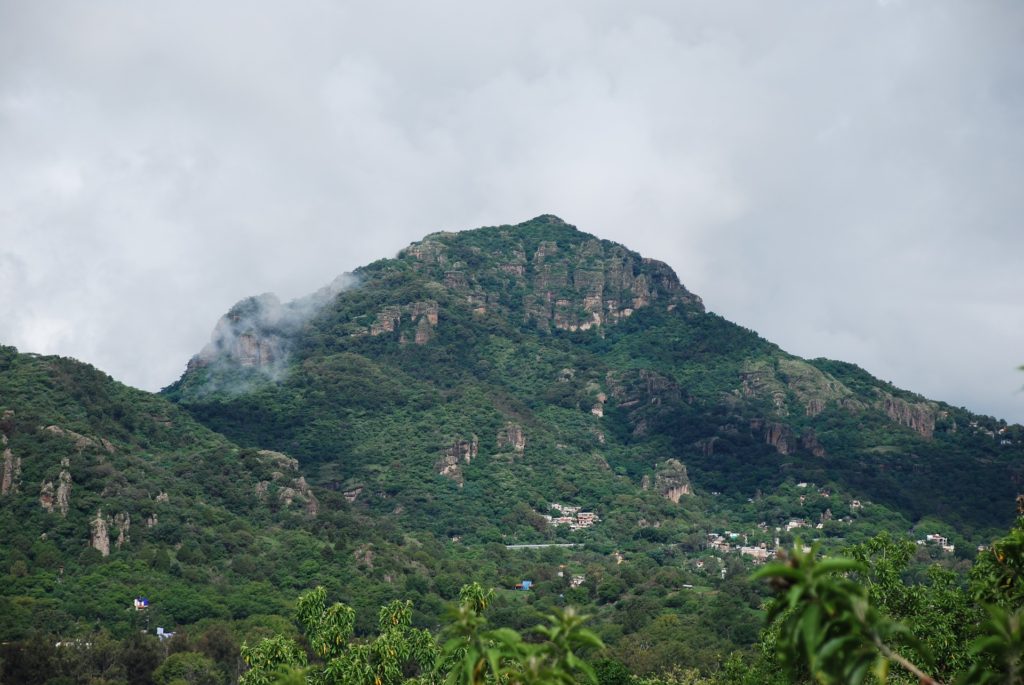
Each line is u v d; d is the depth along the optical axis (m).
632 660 160.62
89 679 140.12
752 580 22.16
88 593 174.62
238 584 199.25
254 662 82.31
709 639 175.75
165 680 142.50
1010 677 23.52
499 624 197.38
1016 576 34.94
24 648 141.25
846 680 21.30
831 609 21.53
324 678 81.00
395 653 85.44
